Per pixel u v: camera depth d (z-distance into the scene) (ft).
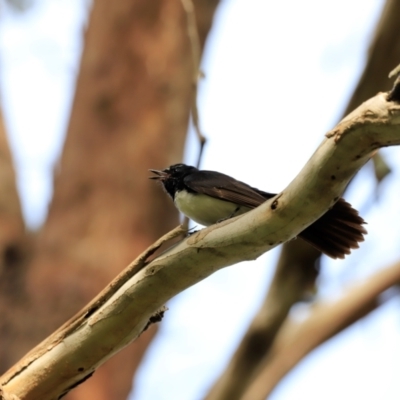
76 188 44.21
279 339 40.42
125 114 45.50
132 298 22.85
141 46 46.52
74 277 41.78
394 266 41.50
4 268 43.60
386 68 35.91
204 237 21.81
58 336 23.97
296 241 37.35
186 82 47.16
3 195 46.62
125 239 43.27
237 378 38.52
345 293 41.86
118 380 41.83
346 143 18.98
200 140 27.50
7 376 24.12
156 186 44.68
